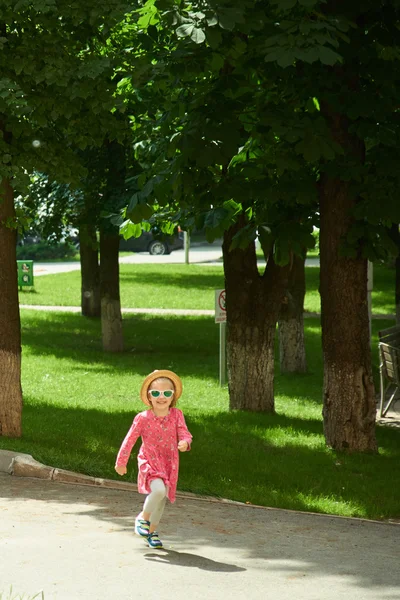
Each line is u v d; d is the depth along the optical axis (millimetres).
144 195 12781
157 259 56844
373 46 12477
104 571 7289
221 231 13555
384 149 12539
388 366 17703
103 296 26359
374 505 11016
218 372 23547
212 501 10742
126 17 13164
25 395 18547
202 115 11961
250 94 12188
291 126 11625
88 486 11023
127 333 29359
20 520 8961
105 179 22547
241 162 12688
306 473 12516
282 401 19750
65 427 14398
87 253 32625
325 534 9219
